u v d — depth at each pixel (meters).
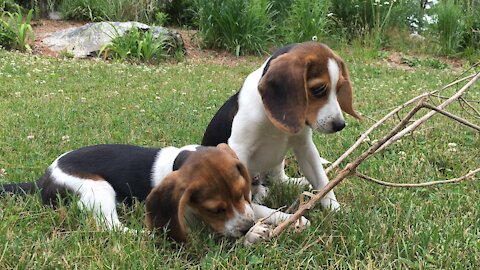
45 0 3.25
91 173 0.80
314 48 0.78
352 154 1.11
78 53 2.57
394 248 0.69
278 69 0.77
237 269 0.64
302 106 0.76
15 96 1.64
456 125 1.32
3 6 3.04
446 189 0.92
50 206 0.79
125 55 2.52
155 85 1.91
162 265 0.65
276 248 0.68
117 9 3.21
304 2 2.87
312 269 0.65
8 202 0.80
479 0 3.06
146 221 0.69
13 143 1.14
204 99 1.68
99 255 0.65
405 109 1.53
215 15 2.80
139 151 0.83
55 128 1.26
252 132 0.85
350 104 0.84
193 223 0.72
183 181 0.66
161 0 3.38
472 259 0.67
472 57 2.83
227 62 2.63
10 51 2.53
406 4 3.20
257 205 0.81
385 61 2.73
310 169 0.90
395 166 1.03
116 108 1.50
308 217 0.81
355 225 0.75
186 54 2.75
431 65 2.71
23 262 0.63
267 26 2.95
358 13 3.04
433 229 0.73
